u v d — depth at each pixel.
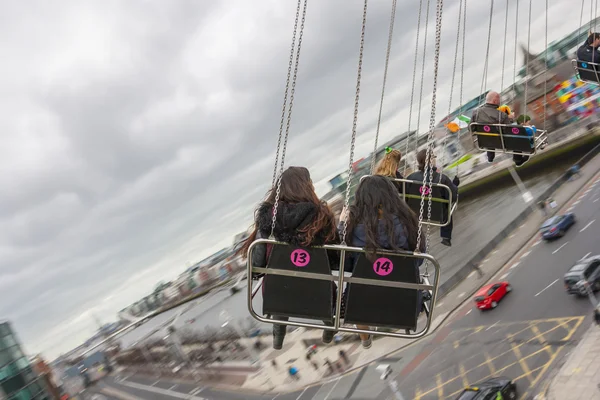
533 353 49.59
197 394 89.06
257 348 88.75
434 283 4.26
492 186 90.88
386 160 7.01
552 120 85.38
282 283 4.42
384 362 65.19
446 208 7.57
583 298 51.97
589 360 43.19
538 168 87.19
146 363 106.25
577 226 69.12
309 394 69.56
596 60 11.60
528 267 67.00
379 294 4.36
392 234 4.22
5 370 66.88
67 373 100.00
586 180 79.56
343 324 4.74
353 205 4.36
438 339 63.25
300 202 4.24
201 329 99.25
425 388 56.31
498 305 61.84
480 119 10.91
